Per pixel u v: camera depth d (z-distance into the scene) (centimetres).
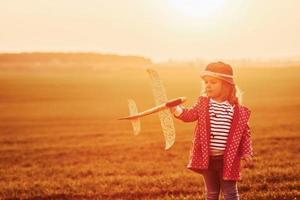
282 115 2636
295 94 4588
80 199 837
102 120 2720
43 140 1812
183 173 1005
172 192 853
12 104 4219
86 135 1959
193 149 593
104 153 1409
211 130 584
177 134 1889
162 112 571
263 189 849
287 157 1209
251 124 2147
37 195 853
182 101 563
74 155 1390
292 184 867
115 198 830
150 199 803
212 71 593
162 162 1196
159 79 575
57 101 4544
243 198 779
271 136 1659
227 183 582
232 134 583
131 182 932
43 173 1089
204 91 613
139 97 4972
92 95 5375
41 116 3066
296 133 1753
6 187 916
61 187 916
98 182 948
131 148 1498
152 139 1745
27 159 1330
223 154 581
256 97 4222
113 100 4597
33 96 5250
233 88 599
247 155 583
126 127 2289
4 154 1437
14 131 2205
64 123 2578
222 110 587
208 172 590
